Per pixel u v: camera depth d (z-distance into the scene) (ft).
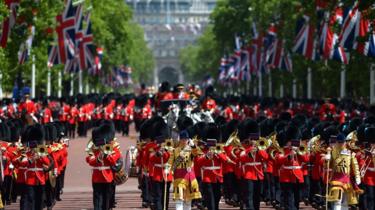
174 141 378.12
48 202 388.78
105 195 364.99
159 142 373.81
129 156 413.59
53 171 374.43
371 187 375.66
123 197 465.47
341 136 357.20
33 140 366.84
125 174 368.27
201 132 386.32
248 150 382.22
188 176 357.20
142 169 407.03
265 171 408.67
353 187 358.02
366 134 376.68
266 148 383.24
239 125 390.21
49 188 385.50
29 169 366.22
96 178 362.12
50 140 391.24
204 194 380.17
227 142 391.24
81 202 442.09
